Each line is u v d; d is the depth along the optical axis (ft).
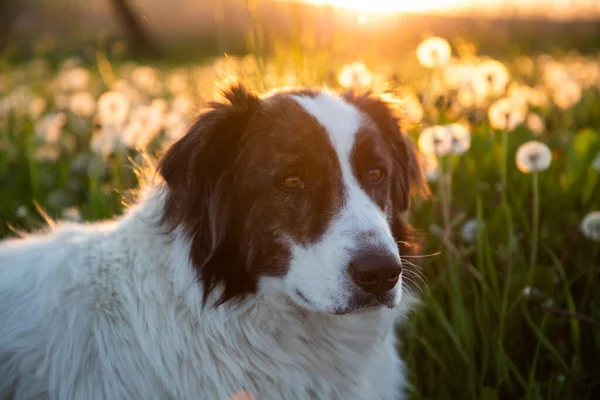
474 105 19.06
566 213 14.76
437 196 15.28
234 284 9.30
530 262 13.25
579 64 33.01
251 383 9.32
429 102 18.67
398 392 11.23
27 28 64.23
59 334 9.16
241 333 9.33
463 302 12.87
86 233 10.43
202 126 9.43
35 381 9.14
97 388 8.98
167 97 31.76
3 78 38.47
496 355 11.66
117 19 84.12
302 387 9.54
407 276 10.86
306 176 9.06
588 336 12.37
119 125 15.92
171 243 9.41
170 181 9.34
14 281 9.96
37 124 22.85
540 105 22.62
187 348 9.14
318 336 9.75
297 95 9.89
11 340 9.30
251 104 9.60
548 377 12.28
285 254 9.03
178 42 84.58
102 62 28.73
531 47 42.86
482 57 34.68
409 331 12.49
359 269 8.27
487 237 13.33
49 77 42.32
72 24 77.20
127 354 9.09
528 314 11.78
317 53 16.08
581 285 13.53
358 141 9.37
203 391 9.15
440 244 13.88
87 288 9.43
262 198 9.13
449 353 12.09
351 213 8.80
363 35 20.80
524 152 12.09
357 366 10.07
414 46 30.55
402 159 11.16
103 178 18.60
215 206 9.23
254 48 15.19
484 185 15.61
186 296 9.20
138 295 9.30
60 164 20.26
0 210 17.34
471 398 11.61
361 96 10.89
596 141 15.48
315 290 8.64
